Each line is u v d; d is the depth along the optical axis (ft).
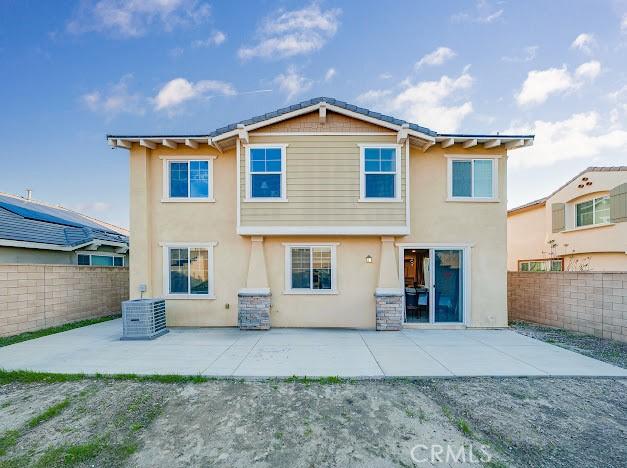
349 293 31.83
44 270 32.50
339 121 30.91
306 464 11.44
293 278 32.24
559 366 20.53
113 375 18.83
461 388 17.58
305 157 30.76
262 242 31.71
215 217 32.99
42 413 14.90
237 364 20.76
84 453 11.98
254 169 31.01
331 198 30.60
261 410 15.20
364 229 30.42
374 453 12.05
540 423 14.08
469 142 31.35
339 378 18.52
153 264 32.99
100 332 30.50
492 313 32.07
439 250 32.58
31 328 30.91
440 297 32.40
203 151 33.24
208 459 11.73
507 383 18.22
